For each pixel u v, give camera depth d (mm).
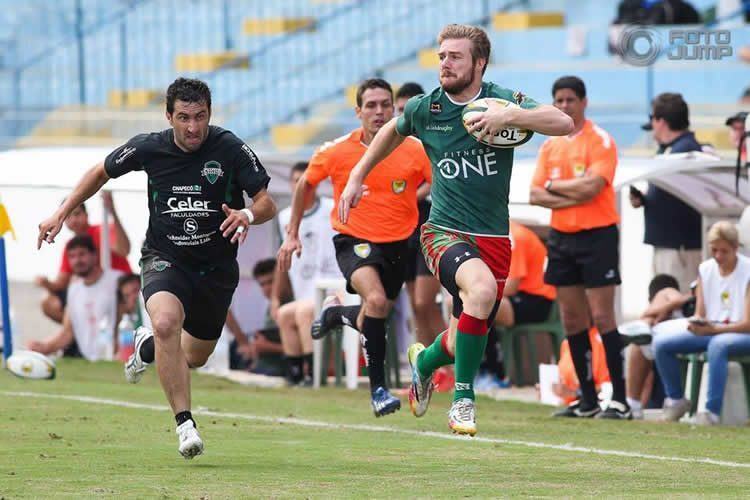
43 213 39219
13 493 13695
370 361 21281
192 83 15961
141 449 17781
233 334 32625
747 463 17484
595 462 17250
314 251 30984
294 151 48562
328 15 59094
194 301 16766
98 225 35688
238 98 57719
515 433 20984
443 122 16609
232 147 16375
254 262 33094
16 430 19766
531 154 35469
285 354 30094
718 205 27328
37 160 33500
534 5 53500
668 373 23922
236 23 61000
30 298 43781
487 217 16672
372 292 21234
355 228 21859
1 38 62312
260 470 15891
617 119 39219
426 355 17750
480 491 14234
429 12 55906
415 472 15984
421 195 26172
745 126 25844
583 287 24328
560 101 23906
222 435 19938
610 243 23875
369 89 21609
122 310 34188
